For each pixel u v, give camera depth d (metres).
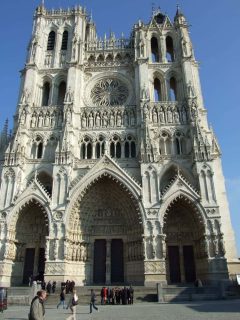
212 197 49.66
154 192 50.59
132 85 66.06
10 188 52.22
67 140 55.44
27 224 53.69
